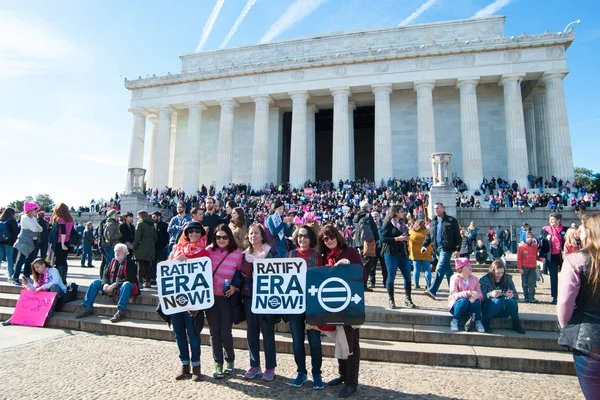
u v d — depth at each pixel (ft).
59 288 37.76
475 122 136.36
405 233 34.76
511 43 134.62
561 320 13.73
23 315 36.11
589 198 103.76
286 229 38.29
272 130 167.73
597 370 12.64
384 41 157.99
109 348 29.25
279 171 168.25
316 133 214.28
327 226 22.85
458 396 20.90
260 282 22.98
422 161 137.59
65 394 20.76
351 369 20.98
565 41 131.03
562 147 129.59
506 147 141.18
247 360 26.78
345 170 143.13
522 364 25.16
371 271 46.62
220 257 24.07
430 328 30.09
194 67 176.96
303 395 20.90
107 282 37.37
